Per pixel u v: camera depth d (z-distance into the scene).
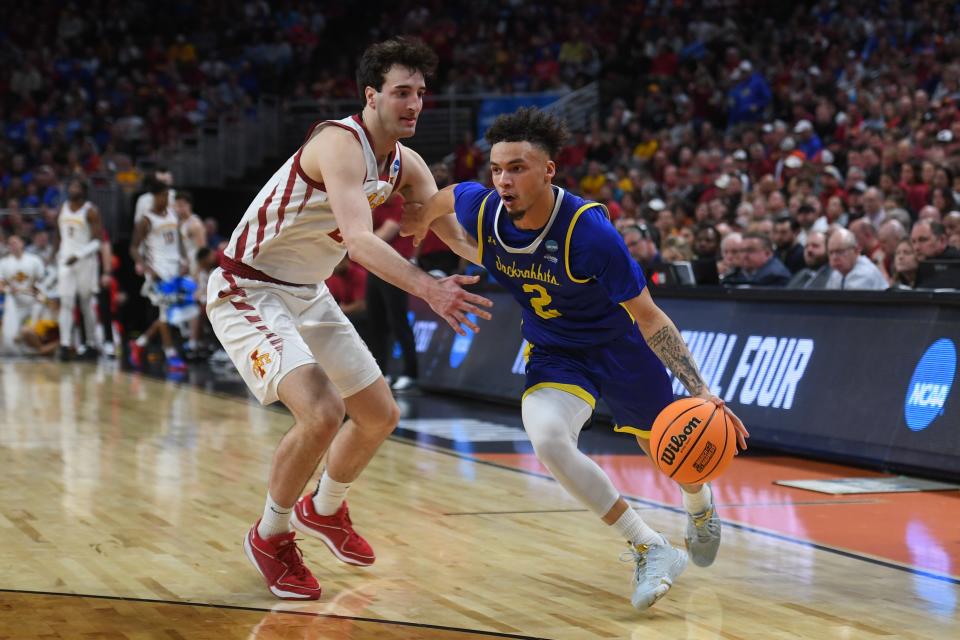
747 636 3.46
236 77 21.95
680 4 20.12
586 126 18.36
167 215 12.92
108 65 22.62
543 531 4.95
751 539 4.79
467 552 4.57
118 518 5.20
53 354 14.81
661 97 17.39
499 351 9.57
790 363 6.89
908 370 6.20
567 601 3.86
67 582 4.08
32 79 21.95
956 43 15.00
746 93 16.34
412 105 3.74
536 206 3.68
